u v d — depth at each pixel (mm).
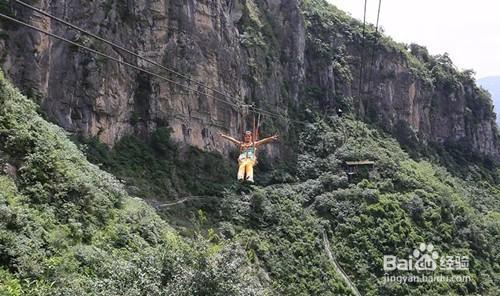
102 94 58250
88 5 58219
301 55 91812
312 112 89875
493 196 111000
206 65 70188
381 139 98375
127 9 62500
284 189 72875
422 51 130625
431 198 75625
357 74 105312
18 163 32250
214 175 67750
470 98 132375
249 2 85312
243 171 37094
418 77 117875
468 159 123875
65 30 56281
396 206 70812
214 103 71000
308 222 66188
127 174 57344
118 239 33875
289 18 91562
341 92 99000
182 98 67000
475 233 72625
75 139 54562
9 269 25562
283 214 65438
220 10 73812
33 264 26000
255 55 80312
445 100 125688
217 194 64938
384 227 67125
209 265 22078
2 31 50938
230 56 74188
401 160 90188
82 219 32906
